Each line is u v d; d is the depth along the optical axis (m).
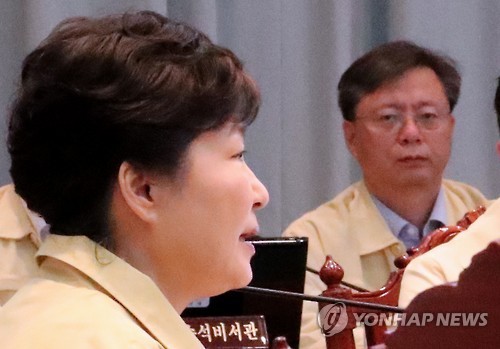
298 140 7.76
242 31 7.64
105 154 2.39
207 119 2.40
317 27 7.76
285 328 4.04
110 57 2.37
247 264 2.52
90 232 2.46
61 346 2.19
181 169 2.40
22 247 5.37
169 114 2.36
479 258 1.52
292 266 4.04
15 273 5.28
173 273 2.48
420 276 4.31
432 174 6.12
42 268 2.50
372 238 5.95
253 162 7.64
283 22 7.73
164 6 7.12
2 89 6.99
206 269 2.47
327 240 5.95
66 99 2.37
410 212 6.13
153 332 2.38
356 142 6.28
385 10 8.02
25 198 2.49
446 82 6.20
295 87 7.77
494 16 8.02
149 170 2.39
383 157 6.09
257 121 7.63
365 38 8.03
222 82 2.43
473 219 4.82
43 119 2.40
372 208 6.09
